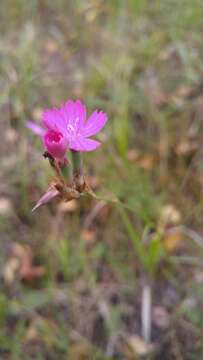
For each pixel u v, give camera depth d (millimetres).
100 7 318
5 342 207
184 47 279
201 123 265
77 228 237
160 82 282
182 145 256
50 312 218
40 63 294
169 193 244
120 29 303
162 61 288
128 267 226
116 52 292
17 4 326
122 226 234
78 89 281
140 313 215
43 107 275
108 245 232
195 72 284
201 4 287
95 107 270
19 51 289
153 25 302
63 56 302
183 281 222
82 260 225
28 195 246
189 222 236
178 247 229
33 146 257
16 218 244
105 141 254
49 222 240
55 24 320
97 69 283
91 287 221
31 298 219
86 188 143
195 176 247
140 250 198
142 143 261
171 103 273
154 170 251
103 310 215
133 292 220
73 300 219
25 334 210
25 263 229
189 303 214
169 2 302
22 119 264
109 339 209
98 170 246
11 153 261
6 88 272
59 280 226
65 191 140
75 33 311
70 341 209
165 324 211
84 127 136
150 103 271
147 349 206
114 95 268
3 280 226
